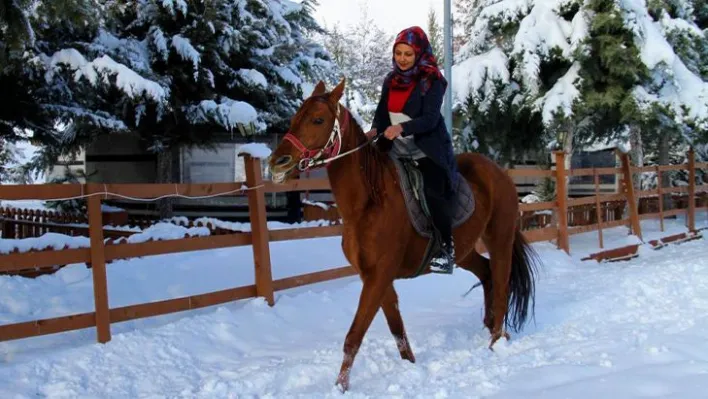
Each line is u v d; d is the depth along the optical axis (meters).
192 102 13.44
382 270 4.52
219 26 13.07
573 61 14.03
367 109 23.23
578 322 6.33
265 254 6.60
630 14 13.23
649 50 13.32
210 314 6.07
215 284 7.39
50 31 11.15
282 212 16.50
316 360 5.07
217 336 5.70
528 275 5.95
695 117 14.00
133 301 6.51
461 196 5.23
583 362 4.81
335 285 7.71
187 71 13.37
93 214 5.18
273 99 15.23
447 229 4.91
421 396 4.16
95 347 5.08
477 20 15.52
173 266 8.32
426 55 4.87
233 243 6.45
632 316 6.45
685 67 14.64
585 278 8.87
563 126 15.18
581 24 13.50
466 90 14.89
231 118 13.00
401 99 4.89
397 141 5.10
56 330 4.95
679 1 15.56
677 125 15.00
